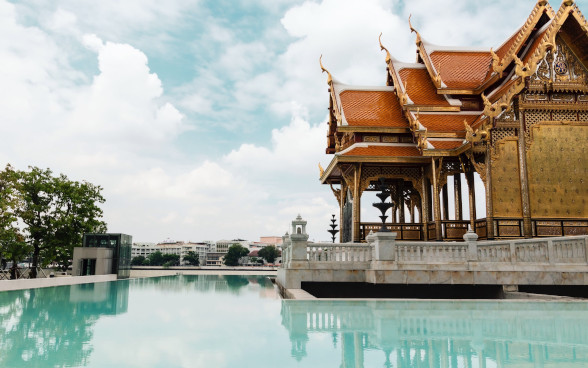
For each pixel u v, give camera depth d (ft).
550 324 34.68
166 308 47.52
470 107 101.24
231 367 22.03
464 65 107.34
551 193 77.51
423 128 91.40
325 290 65.26
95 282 101.86
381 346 26.86
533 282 57.98
